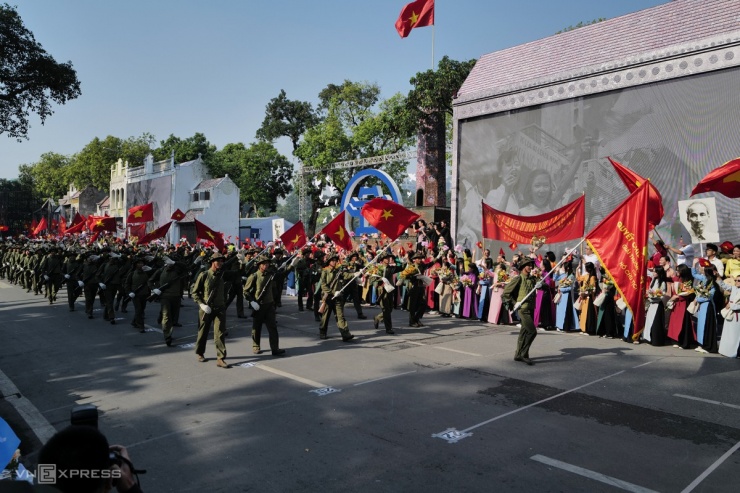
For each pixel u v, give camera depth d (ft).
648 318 37.27
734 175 36.88
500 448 18.92
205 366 31.45
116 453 7.82
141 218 75.31
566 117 58.54
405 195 162.71
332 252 57.11
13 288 84.53
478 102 66.80
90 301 50.60
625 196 53.78
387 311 41.73
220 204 162.71
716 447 18.98
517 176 63.10
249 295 33.63
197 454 18.67
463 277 50.14
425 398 24.79
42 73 99.04
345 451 18.75
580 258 47.29
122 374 29.84
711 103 48.21
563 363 31.65
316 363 31.91
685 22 51.47
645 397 24.85
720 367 30.50
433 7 79.25
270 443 19.54
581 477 16.62
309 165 155.94
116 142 225.97
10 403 25.13
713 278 34.73
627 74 53.47
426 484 16.20
